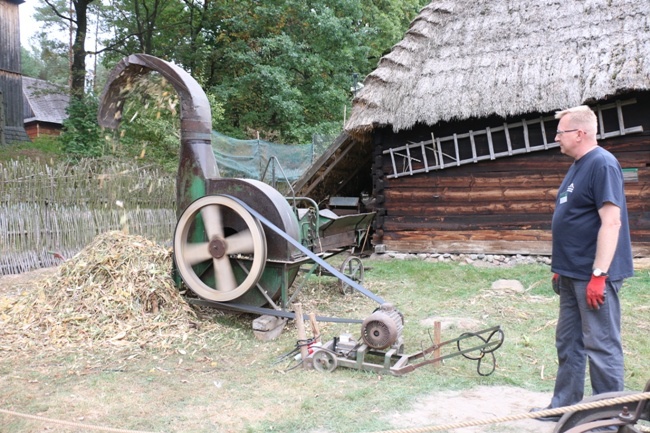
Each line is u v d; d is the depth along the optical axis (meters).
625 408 2.40
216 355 4.93
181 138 6.08
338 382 4.25
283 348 5.12
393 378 4.31
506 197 9.37
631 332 5.46
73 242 9.51
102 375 4.39
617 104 8.37
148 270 5.92
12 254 8.62
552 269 3.50
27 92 37.22
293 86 20.95
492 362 4.70
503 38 9.39
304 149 15.05
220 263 5.70
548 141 8.97
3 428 3.47
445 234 9.77
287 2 19.95
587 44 8.71
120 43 23.22
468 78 9.05
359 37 21.92
